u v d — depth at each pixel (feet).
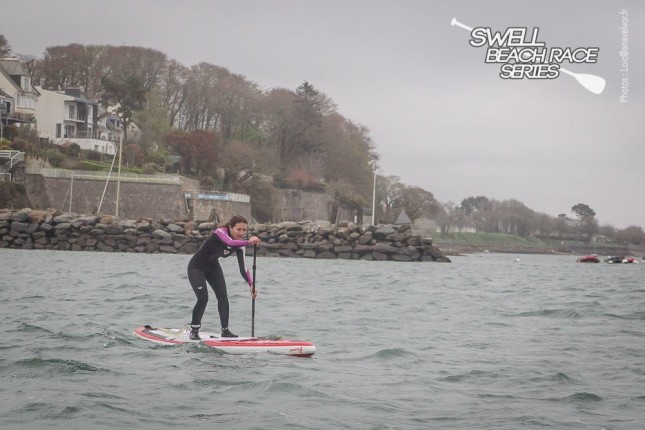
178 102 581.12
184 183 407.64
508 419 47.29
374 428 44.86
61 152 445.78
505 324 94.02
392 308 110.73
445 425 45.85
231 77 588.09
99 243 307.78
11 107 463.01
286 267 228.43
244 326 84.53
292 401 50.01
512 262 421.18
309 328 85.15
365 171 595.06
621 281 210.79
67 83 574.97
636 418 47.93
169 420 44.73
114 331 75.82
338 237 313.94
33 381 52.65
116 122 562.25
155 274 167.12
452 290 153.38
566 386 56.80
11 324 79.30
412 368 62.90
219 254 68.54
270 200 509.35
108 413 45.27
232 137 578.66
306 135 580.71
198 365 60.03
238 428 43.57
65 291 118.93
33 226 307.17
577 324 94.84
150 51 574.56
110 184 391.24
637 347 75.51
